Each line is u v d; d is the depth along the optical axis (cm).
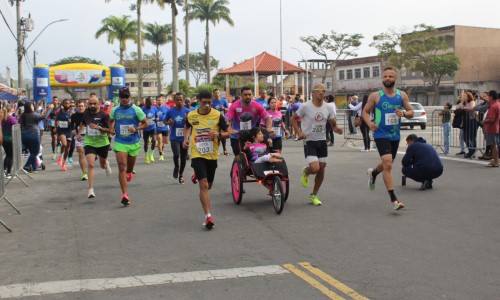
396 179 1165
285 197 892
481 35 6681
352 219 796
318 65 8331
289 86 8069
